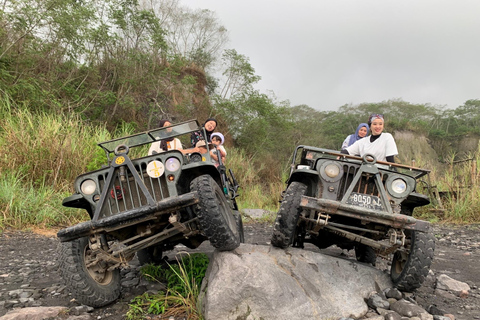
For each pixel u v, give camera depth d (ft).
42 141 27.84
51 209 24.57
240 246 11.85
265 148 69.62
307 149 13.97
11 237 20.77
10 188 24.02
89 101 43.88
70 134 29.37
